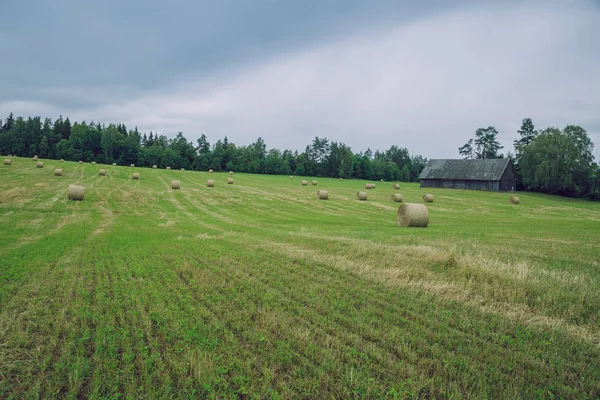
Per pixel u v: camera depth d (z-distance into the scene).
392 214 33.38
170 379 4.94
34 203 28.50
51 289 8.90
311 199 43.22
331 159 142.88
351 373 4.81
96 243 15.71
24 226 20.25
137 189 42.50
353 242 15.19
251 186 57.19
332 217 30.19
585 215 41.91
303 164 141.62
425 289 9.03
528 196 67.31
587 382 5.01
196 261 11.91
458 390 4.68
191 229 20.97
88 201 31.69
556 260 12.38
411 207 24.50
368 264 11.42
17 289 8.85
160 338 6.26
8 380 5.03
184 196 39.81
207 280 9.64
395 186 69.12
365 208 37.31
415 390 4.67
